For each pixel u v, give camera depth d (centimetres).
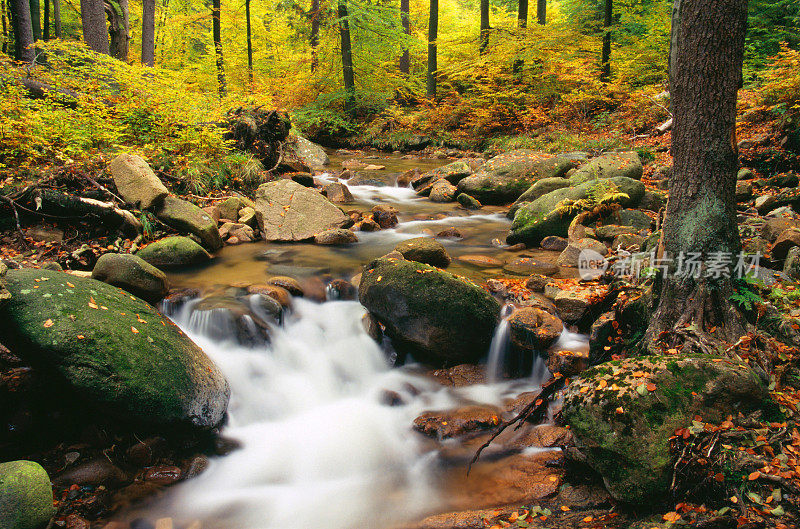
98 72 894
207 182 833
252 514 318
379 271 491
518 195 995
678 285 345
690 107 333
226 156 918
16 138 667
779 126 905
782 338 352
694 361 303
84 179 667
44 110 747
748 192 745
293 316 518
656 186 915
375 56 2047
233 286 545
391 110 1888
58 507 303
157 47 2198
